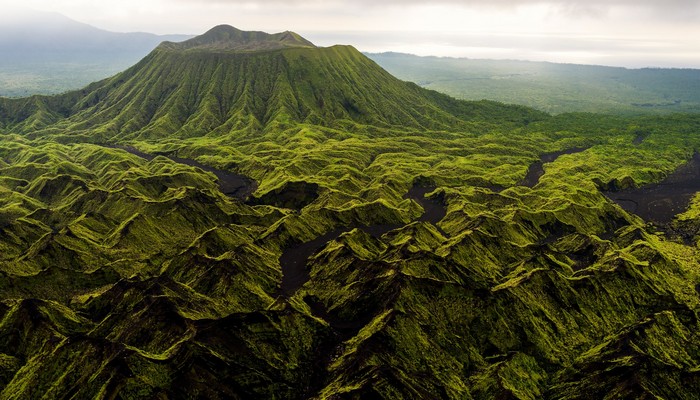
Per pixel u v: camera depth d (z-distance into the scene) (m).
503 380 92.06
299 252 159.25
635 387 83.00
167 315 96.81
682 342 103.88
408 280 113.94
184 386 80.69
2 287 118.81
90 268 140.38
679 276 143.62
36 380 84.75
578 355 105.19
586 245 161.50
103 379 79.25
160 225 169.38
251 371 88.69
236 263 130.12
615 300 121.69
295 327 103.69
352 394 81.25
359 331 105.88
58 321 105.81
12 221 171.50
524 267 137.50
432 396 85.94
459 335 105.94
